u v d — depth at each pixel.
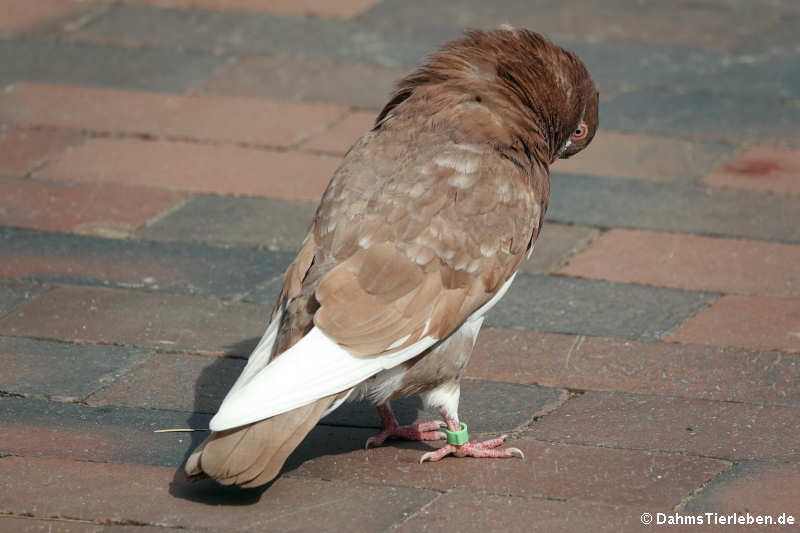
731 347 10.74
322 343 8.06
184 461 8.98
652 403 9.86
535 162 9.30
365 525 8.16
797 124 15.64
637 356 10.61
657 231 13.07
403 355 8.27
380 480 8.77
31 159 14.63
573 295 11.74
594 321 11.24
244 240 12.86
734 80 16.91
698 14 19.16
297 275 8.51
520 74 9.31
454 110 9.12
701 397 9.95
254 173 14.36
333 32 18.34
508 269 8.82
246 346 10.80
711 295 11.73
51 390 10.04
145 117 15.76
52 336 10.93
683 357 10.59
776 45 18.06
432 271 8.42
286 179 14.23
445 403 8.90
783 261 12.41
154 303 11.56
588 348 10.77
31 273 12.09
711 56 17.67
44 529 8.10
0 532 8.07
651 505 8.40
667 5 19.48
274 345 8.34
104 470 8.84
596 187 14.09
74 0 19.44
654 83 16.78
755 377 10.25
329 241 8.49
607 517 8.24
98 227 13.09
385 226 8.45
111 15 18.89
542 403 9.91
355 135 15.30
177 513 8.30
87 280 11.98
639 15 19.06
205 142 15.12
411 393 8.79
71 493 8.52
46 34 18.19
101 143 15.09
